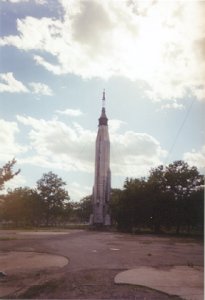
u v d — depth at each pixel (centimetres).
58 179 10362
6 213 8812
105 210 9675
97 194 9856
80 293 1309
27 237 4362
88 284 1444
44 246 3067
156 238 4841
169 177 7044
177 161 7156
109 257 2302
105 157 10056
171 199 6912
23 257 2275
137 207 7525
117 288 1380
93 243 3578
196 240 4419
